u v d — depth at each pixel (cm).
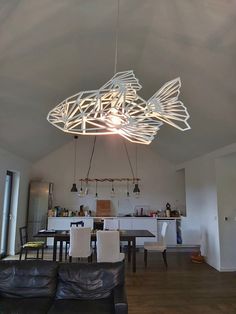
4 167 629
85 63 391
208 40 296
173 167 905
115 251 509
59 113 237
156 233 812
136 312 364
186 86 407
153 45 351
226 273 552
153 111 220
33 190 811
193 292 441
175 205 891
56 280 330
